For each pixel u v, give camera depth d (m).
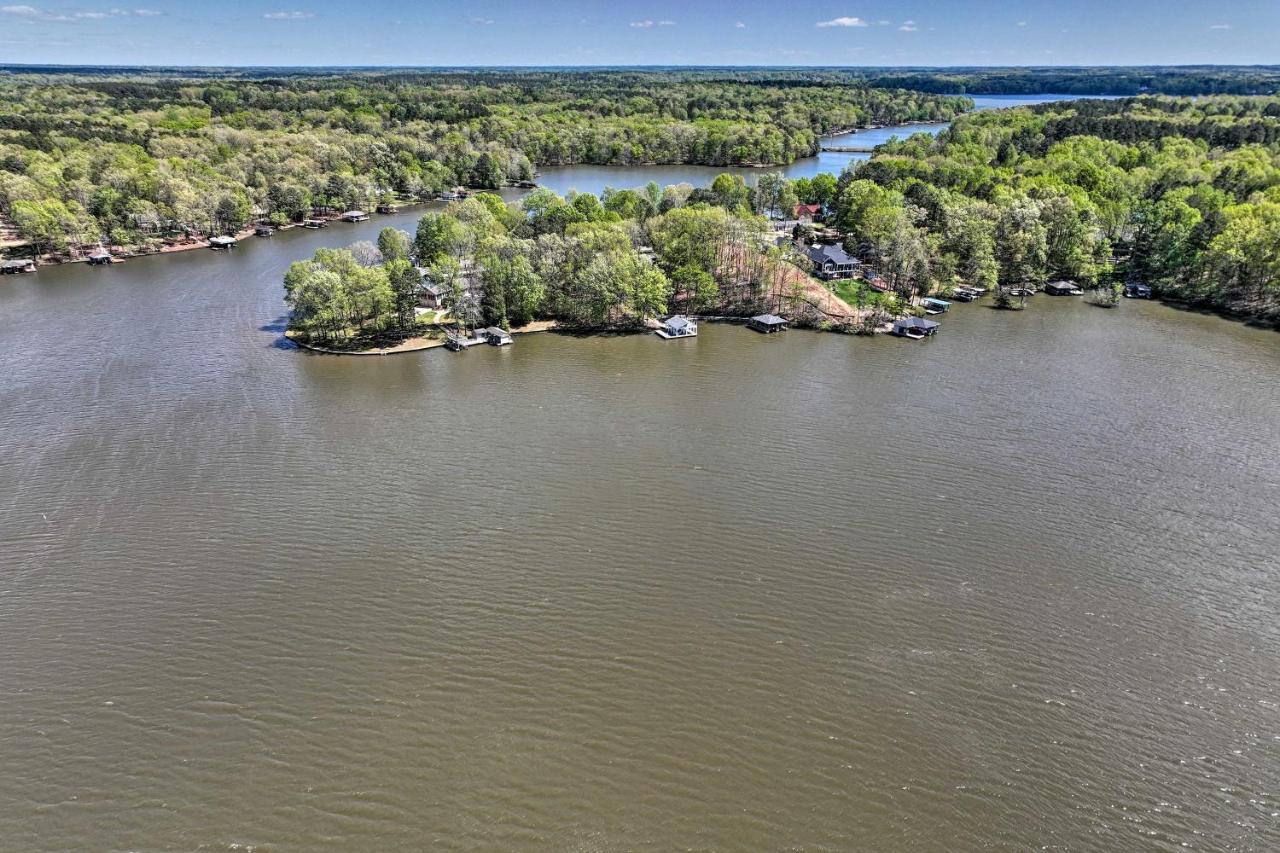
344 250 157.75
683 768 56.97
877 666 66.62
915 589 75.94
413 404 116.81
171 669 65.25
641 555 80.69
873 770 56.97
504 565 79.00
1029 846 51.41
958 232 183.88
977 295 177.75
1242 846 51.41
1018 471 97.50
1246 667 66.31
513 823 52.62
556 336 151.25
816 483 94.56
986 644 69.00
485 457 100.38
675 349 143.62
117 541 81.81
